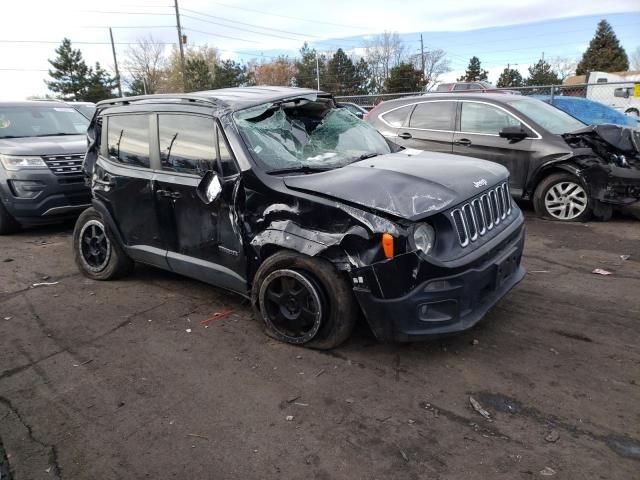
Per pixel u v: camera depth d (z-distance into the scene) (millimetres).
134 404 3119
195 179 4016
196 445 2729
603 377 3143
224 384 3281
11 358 3760
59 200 6980
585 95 16391
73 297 4848
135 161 4559
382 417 2871
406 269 3072
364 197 3188
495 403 2943
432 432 2727
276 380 3293
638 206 7305
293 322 3637
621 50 66562
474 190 3484
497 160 7043
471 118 7297
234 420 2918
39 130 7930
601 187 6383
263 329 3936
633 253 5379
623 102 15867
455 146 7355
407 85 54125
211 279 4152
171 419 2955
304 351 3629
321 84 68812
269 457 2609
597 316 3951
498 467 2453
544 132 6707
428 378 3221
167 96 4375
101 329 4152
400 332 3203
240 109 3934
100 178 4875
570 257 5348
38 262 5984
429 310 3176
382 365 3393
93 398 3205
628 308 4070
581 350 3465
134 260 4895
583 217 6586
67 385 3367
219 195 3799
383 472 2465
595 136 6430
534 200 6918
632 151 6352
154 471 2559
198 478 2498
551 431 2686
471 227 3402
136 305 4594
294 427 2828
